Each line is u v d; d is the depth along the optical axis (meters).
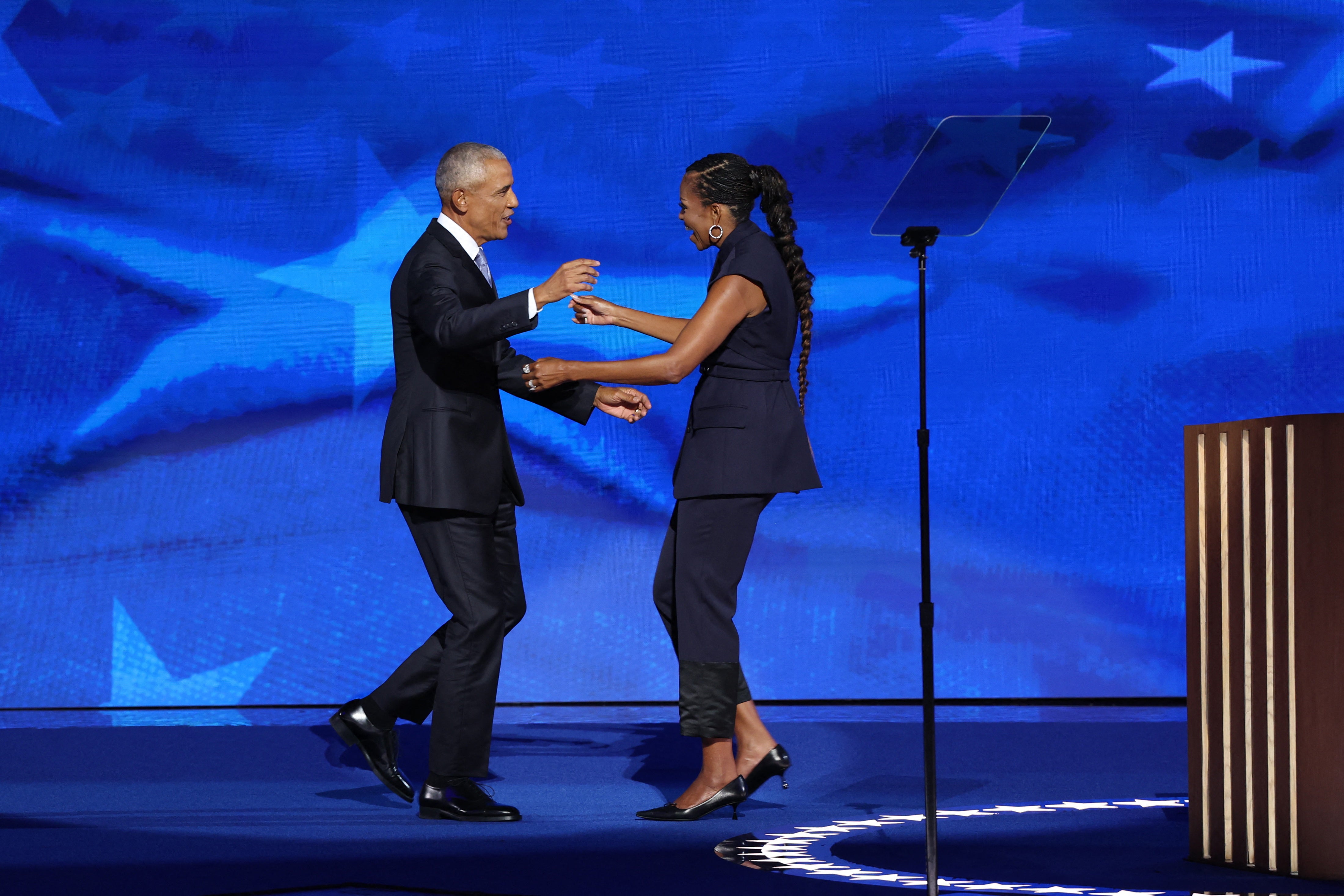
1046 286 17.34
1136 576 17.33
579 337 17.41
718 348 10.62
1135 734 14.66
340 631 17.52
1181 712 16.50
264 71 17.59
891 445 17.41
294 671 17.47
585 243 17.55
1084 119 17.36
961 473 17.41
